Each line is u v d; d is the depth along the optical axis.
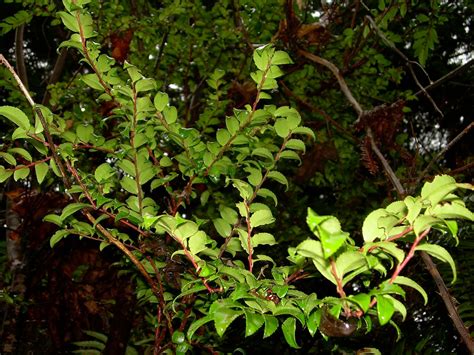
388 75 3.28
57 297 2.98
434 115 4.24
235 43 3.15
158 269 1.56
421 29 2.93
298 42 2.85
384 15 2.67
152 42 3.09
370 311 0.85
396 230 0.89
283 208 3.57
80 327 3.11
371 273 0.99
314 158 3.26
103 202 1.29
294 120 1.40
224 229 1.37
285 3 2.69
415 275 2.38
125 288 2.78
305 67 3.20
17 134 1.23
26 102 2.71
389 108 2.39
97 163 2.56
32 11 2.56
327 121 3.13
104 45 2.83
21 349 3.05
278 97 3.33
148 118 1.61
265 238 1.15
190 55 3.12
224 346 2.23
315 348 2.36
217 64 3.18
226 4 2.94
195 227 1.03
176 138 1.52
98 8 2.55
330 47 3.21
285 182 1.49
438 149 4.18
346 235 0.66
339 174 3.70
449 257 0.83
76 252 2.89
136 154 1.39
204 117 2.34
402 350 2.19
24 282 2.74
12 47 4.15
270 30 3.02
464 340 1.27
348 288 2.43
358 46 2.91
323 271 0.84
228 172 1.55
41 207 2.59
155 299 1.89
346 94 2.54
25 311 2.68
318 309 0.89
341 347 2.18
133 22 2.73
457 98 4.10
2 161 2.36
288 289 1.03
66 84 2.77
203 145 1.54
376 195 3.93
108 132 2.41
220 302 0.91
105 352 2.69
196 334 1.84
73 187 1.33
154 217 0.99
